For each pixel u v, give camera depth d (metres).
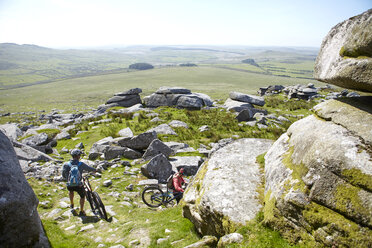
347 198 3.99
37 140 19.08
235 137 21.95
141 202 10.48
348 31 5.19
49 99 151.38
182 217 7.74
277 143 7.59
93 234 6.94
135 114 31.39
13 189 4.34
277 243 4.70
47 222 7.27
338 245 3.86
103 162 15.17
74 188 8.08
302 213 4.52
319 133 5.29
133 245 6.22
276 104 39.94
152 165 13.64
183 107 36.16
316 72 6.46
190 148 18.48
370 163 3.98
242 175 7.44
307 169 4.85
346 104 5.53
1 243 4.08
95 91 180.75
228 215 5.82
